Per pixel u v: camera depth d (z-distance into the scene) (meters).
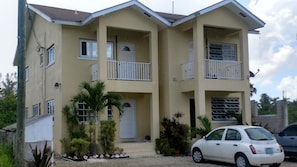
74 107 18.09
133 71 19.45
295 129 15.69
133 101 20.97
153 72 19.77
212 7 19.11
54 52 20.17
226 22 20.11
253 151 12.79
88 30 19.66
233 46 22.48
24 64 10.77
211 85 19.23
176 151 18.45
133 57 20.97
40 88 22.52
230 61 20.25
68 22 18.64
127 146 18.59
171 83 20.33
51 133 13.30
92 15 17.84
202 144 15.05
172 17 22.53
